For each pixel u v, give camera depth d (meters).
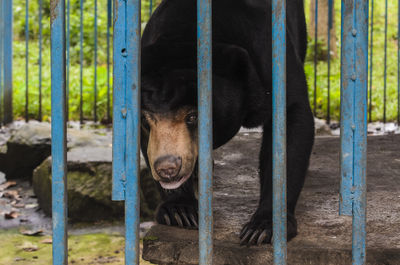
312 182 4.08
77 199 5.78
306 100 3.31
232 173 4.43
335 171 4.41
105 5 14.96
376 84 10.91
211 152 1.92
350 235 2.92
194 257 2.74
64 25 1.95
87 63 12.52
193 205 3.24
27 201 6.34
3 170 6.95
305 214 3.30
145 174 5.81
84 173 5.91
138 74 1.92
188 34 3.31
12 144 6.83
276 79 1.90
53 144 1.98
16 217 5.80
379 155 4.86
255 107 3.33
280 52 1.88
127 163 1.95
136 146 1.94
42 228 5.52
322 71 11.55
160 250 2.80
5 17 8.79
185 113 2.86
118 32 1.91
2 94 9.24
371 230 2.98
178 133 2.83
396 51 12.83
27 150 6.77
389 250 2.62
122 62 1.92
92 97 9.66
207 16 1.87
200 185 1.92
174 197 3.28
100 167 5.91
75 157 6.01
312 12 12.60
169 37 3.33
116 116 1.94
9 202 6.25
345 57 1.96
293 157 3.13
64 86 1.97
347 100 1.97
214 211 3.40
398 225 3.05
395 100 10.12
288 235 2.83
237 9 3.39
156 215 3.24
